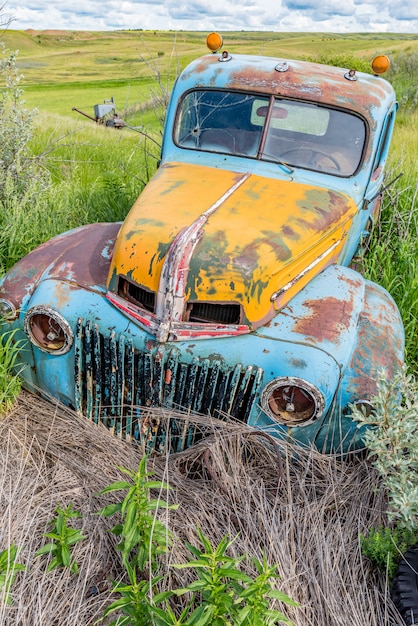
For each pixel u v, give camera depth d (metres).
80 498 3.04
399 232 6.08
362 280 3.88
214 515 2.95
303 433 3.21
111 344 3.31
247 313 3.18
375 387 3.18
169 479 3.16
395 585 2.62
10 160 6.62
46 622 2.42
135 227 3.37
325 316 3.34
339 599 2.60
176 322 3.18
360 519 3.02
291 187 4.02
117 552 2.78
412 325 4.79
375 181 4.70
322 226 3.70
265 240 3.31
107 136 12.20
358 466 3.29
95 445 3.40
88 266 3.64
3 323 3.61
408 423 2.87
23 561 2.66
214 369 3.15
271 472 3.25
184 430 3.26
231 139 4.32
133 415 3.37
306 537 2.88
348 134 4.28
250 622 2.07
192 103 4.45
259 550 2.77
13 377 3.70
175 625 2.08
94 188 7.23
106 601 2.54
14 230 5.21
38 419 3.59
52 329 3.49
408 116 17.23
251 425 3.23
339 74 4.58
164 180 3.95
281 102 4.29
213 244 3.21
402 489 2.74
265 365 3.12
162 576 2.44
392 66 26.91
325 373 3.08
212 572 2.21
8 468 3.16
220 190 3.76
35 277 3.67
